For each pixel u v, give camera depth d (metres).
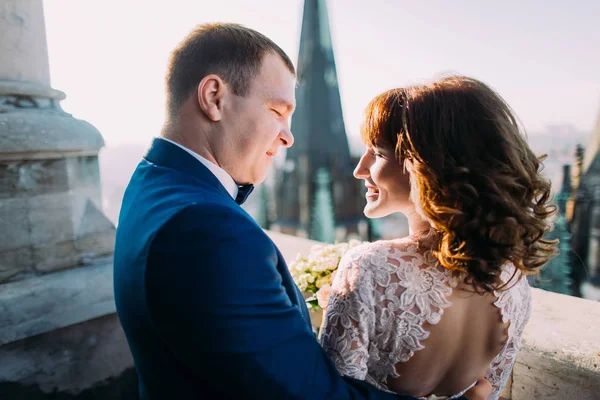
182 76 0.88
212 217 0.70
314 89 31.56
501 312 0.81
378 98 0.85
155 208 0.76
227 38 0.87
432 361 0.80
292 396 0.68
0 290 1.65
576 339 1.37
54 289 1.74
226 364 0.66
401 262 0.79
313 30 31.73
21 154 1.65
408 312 0.77
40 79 1.81
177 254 0.68
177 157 0.86
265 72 0.89
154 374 0.76
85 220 1.95
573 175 18.11
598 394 1.25
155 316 0.69
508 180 0.72
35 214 1.75
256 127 0.89
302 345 0.73
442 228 0.73
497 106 0.78
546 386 1.37
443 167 0.74
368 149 0.91
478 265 0.72
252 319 0.67
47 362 1.70
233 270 0.67
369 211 0.90
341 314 0.80
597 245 16.72
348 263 0.83
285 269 0.87
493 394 0.95
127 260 0.75
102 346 1.85
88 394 1.82
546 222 0.77
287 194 31.47
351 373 0.79
